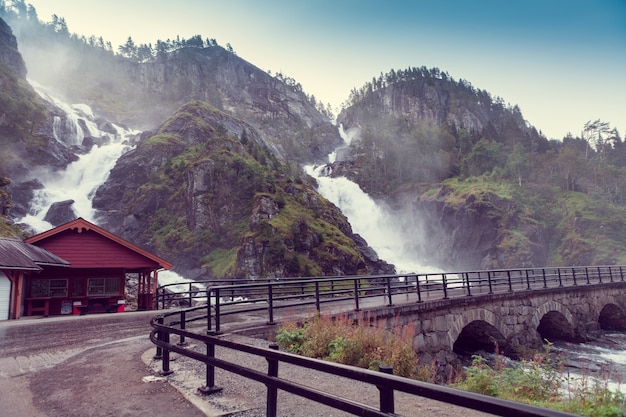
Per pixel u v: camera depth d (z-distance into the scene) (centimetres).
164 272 6041
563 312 2561
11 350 1005
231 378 679
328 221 7275
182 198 7612
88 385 659
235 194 7356
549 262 8362
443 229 9656
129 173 8538
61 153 9162
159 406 544
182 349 581
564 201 9631
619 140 14088
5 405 569
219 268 5950
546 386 844
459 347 2217
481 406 205
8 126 8512
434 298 1966
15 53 12706
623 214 8662
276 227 5931
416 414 538
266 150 10512
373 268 6812
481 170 12206
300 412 518
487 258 8500
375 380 272
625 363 1894
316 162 16600
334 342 921
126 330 1332
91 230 2481
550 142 15900
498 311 2067
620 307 3134
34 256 2077
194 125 10519
